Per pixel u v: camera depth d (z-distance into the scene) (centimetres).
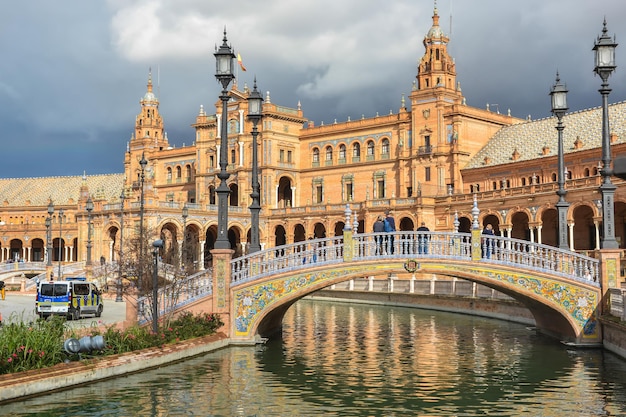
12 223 13562
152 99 13088
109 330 2591
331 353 3055
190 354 2794
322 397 2192
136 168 12619
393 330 4031
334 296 6694
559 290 3036
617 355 2831
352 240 3130
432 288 5653
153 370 2530
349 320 4684
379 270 3114
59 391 2169
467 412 2019
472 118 9262
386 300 6097
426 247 3144
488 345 3319
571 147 7750
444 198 8606
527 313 4350
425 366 2738
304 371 2600
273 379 2442
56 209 13400
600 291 3025
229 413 1981
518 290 3048
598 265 3044
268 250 3175
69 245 12706
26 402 2034
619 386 2319
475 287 5138
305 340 3512
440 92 9200
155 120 13088
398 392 2269
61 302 3797
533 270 3045
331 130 10481
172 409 2011
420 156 9331
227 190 3180
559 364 2714
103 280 6244
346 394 2234
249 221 10219
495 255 3080
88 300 3962
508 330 4003
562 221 3447
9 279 7950
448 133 9175
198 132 11244
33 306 4812
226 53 3133
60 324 2441
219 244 3153
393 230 3362
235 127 10769
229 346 3091
